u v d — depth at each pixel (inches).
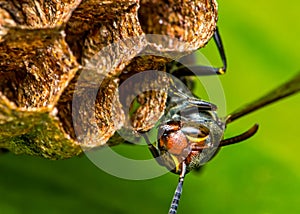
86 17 3.5
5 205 4.0
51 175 4.2
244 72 4.7
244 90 4.7
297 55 4.8
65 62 3.5
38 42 3.4
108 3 3.5
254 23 4.8
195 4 3.5
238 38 4.7
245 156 4.5
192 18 3.5
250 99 4.7
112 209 4.2
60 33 3.4
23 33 3.4
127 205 4.2
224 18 4.7
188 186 4.4
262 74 4.7
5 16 3.4
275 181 4.4
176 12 3.6
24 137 3.6
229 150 4.5
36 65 3.5
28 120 3.4
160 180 4.3
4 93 3.5
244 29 4.7
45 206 4.1
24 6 3.4
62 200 4.1
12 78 3.5
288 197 4.4
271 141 4.6
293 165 4.5
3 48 3.4
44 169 4.2
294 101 4.7
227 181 4.4
